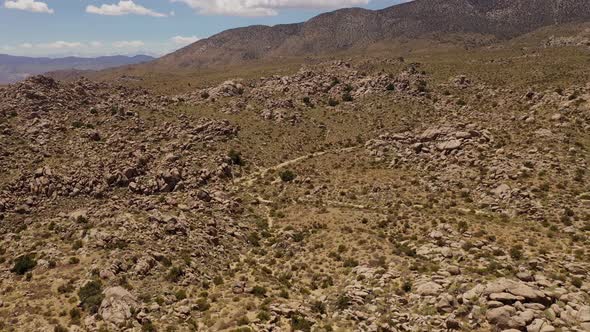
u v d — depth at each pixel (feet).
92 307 126.93
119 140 318.04
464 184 242.78
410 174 271.90
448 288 129.59
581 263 145.59
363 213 224.33
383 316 123.54
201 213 217.36
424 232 189.57
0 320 121.90
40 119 330.13
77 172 266.16
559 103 307.17
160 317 127.03
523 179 227.81
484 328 108.06
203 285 150.71
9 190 242.58
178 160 302.86
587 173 222.28
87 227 184.75
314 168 311.88
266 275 165.07
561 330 102.01
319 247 187.01
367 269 154.81
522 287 114.11
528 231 181.57
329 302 139.23
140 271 148.46
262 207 255.50
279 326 123.65
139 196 255.70
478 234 179.22
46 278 143.02
